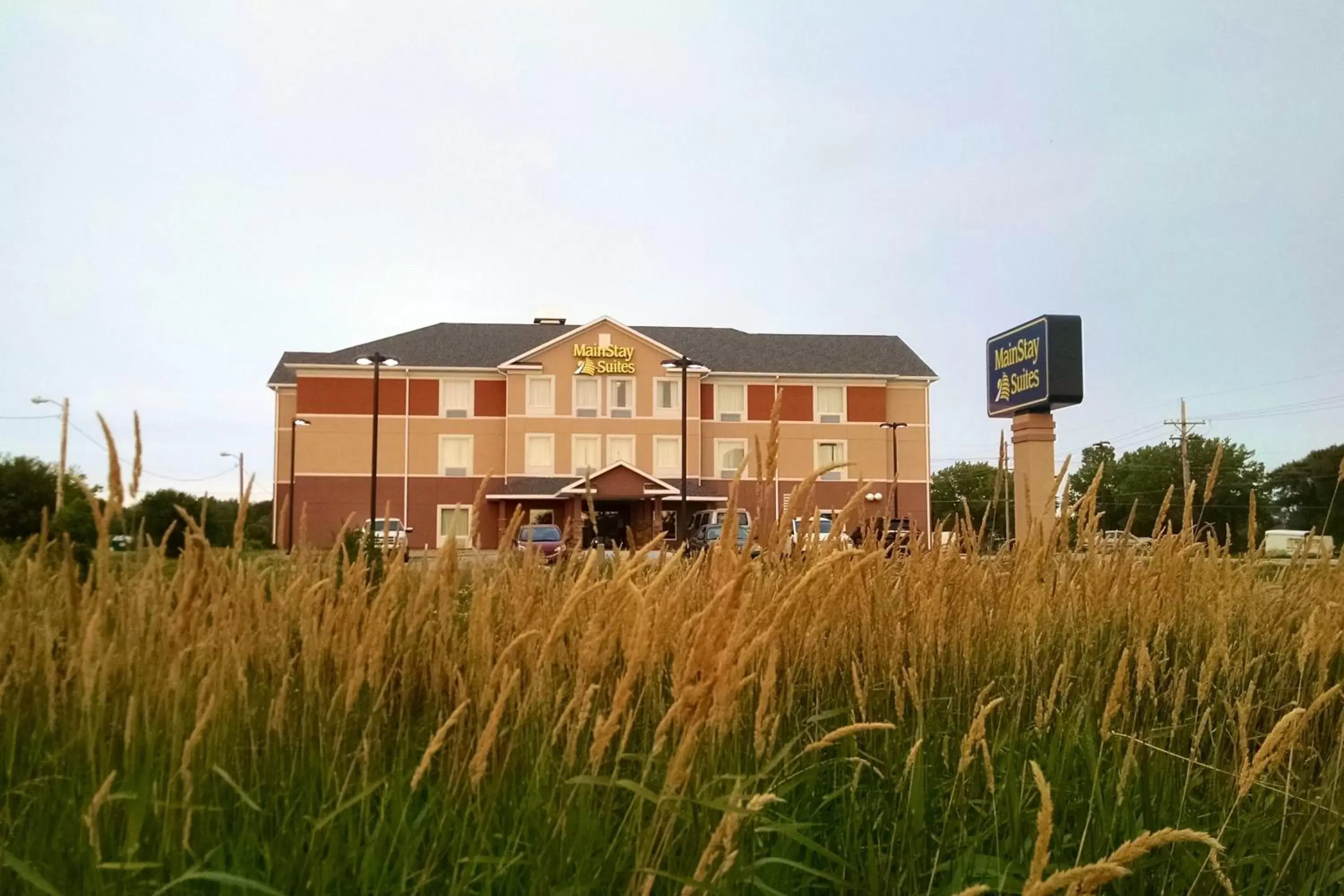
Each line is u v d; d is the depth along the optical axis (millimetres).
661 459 38438
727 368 40125
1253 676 3275
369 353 38812
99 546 2104
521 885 1814
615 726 1687
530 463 37500
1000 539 3998
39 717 2254
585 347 38188
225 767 2102
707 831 1715
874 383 39844
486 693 1954
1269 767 1976
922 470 39969
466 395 38219
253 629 2641
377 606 2307
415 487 37344
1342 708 2643
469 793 1966
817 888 2133
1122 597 3545
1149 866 2086
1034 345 12500
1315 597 3557
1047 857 1161
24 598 2453
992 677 3037
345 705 2188
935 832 2316
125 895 1580
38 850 1827
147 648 2207
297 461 36844
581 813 1793
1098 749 2533
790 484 31438
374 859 1744
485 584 2992
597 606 2109
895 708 2768
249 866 1794
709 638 1574
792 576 2449
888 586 3195
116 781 2027
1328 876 2102
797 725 2588
